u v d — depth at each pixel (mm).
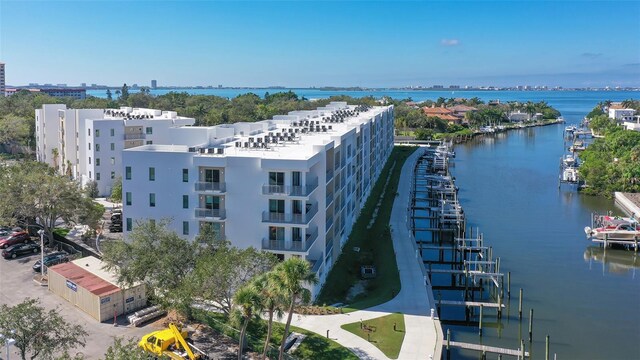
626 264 79438
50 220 75188
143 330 48469
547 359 49438
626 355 52625
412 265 68188
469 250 82562
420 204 115625
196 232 60531
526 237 92188
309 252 62062
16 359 41406
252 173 58031
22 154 146750
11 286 58312
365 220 90438
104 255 51125
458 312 63188
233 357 43750
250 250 46938
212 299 45500
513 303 65375
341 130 90875
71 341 36531
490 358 51438
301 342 46469
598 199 121625
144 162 60781
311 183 60688
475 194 125812
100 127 104562
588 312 62656
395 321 51219
